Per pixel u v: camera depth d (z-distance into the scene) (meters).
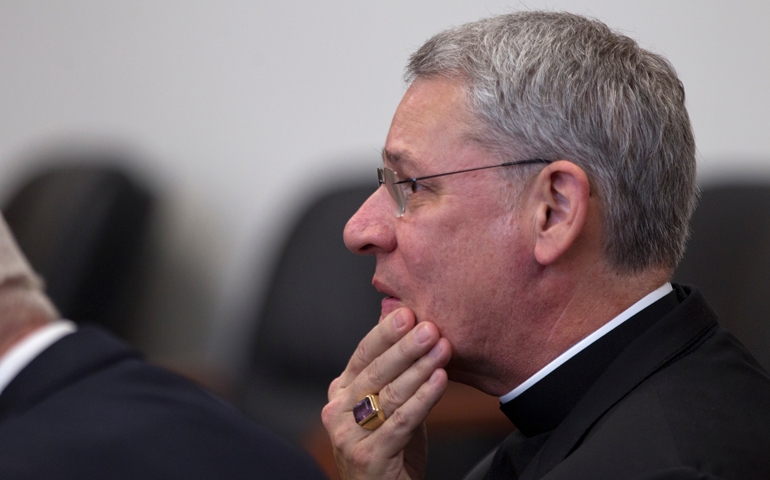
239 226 12.52
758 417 3.37
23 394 4.24
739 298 8.48
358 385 4.35
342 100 12.05
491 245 3.88
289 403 9.93
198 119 12.69
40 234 10.94
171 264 12.61
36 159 12.67
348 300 10.16
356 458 4.28
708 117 10.34
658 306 3.84
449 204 3.92
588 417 3.61
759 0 10.09
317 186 11.65
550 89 3.76
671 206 3.87
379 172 4.37
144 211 11.72
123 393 4.26
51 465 3.73
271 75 12.36
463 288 3.94
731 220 8.85
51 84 13.16
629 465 3.19
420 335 4.01
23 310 4.52
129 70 12.91
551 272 3.83
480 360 4.06
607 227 3.80
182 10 12.69
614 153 3.75
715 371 3.57
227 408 4.50
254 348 10.43
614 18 10.36
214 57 12.60
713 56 10.28
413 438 4.75
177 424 4.12
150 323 12.40
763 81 10.14
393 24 11.68
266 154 12.43
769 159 10.07
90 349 4.47
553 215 3.82
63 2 13.09
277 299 10.43
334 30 12.02
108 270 11.15
